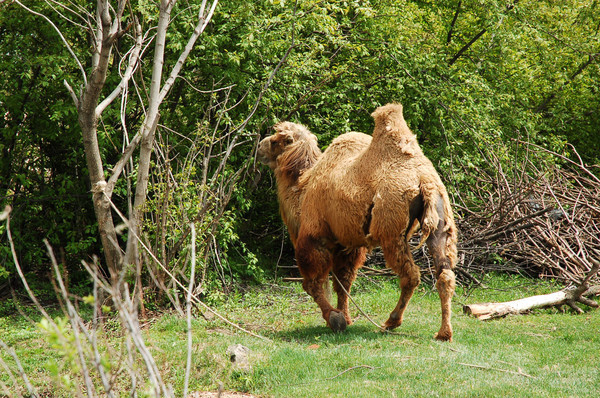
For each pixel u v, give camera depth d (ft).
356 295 79.77
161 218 70.69
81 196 89.66
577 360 50.55
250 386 47.34
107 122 88.74
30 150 89.10
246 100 87.51
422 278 83.87
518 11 113.09
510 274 88.74
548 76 123.13
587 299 69.62
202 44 84.74
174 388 47.47
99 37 64.95
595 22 140.05
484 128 99.86
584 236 86.22
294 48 91.15
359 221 56.85
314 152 67.10
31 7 78.79
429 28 114.01
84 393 47.42
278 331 64.39
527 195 86.02
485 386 43.34
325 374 47.93
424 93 96.48
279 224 105.19
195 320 66.54
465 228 91.15
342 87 93.91
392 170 55.01
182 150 89.15
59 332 24.91
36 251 86.07
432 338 56.90
